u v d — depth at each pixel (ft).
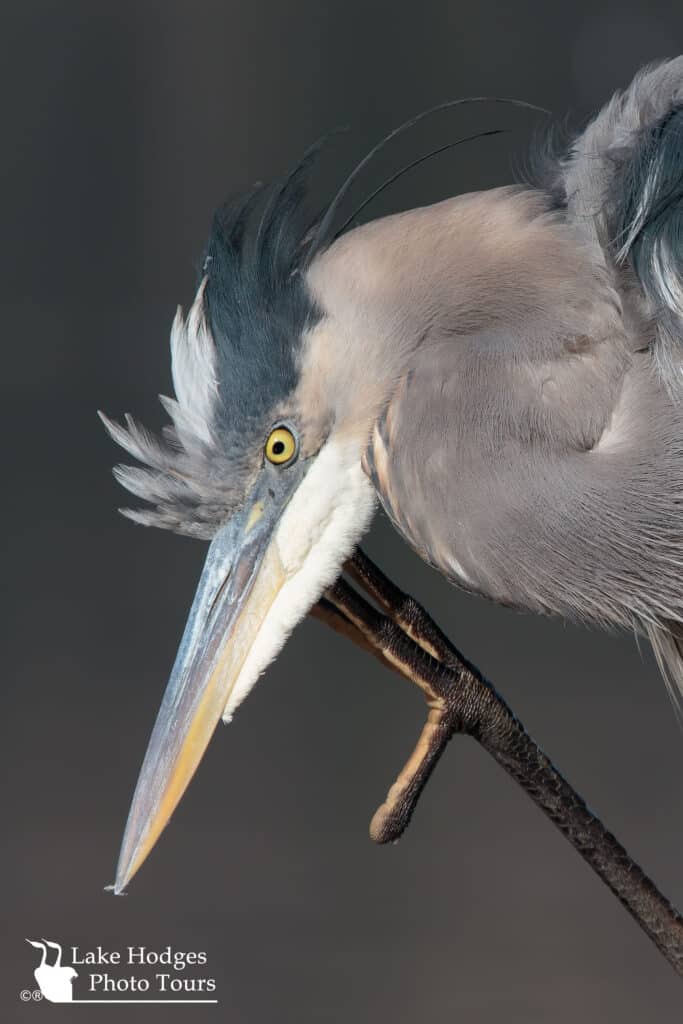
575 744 35.76
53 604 45.32
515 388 14.35
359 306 15.19
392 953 29.07
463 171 68.64
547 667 40.57
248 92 75.05
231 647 15.70
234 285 15.56
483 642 42.37
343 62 73.61
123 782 34.65
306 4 74.28
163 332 72.28
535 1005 27.27
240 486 15.55
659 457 14.21
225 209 15.98
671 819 32.45
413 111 71.56
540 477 14.24
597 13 69.72
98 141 75.97
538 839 33.24
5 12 75.82
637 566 14.32
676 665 16.25
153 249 75.56
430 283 14.99
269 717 38.65
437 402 14.53
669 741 35.91
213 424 15.49
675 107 15.19
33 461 58.70
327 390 15.26
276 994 27.68
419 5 71.92
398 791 15.05
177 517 15.78
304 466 15.46
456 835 33.35
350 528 15.49
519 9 70.69
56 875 31.37
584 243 15.03
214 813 34.01
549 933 29.73
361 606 15.29
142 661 41.14
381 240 15.37
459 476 14.40
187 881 31.50
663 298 14.46
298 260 15.53
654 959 28.96
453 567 14.67
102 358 70.64
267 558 15.56
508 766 15.28
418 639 15.34
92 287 74.95
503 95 70.28
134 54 75.92
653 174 14.74
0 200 74.69
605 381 14.44
